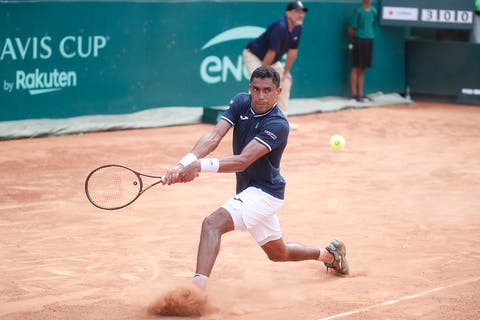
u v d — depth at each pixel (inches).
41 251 719.1
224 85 1723.7
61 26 1433.3
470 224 864.9
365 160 1258.0
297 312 568.7
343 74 1975.9
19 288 611.8
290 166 1187.9
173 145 1339.8
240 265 690.2
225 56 1716.3
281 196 589.9
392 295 613.9
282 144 573.9
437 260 721.6
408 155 1316.4
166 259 703.1
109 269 668.7
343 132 1555.1
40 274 649.6
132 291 608.7
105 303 578.6
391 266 698.8
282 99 1517.0
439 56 2063.2
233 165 556.1
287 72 1509.6
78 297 593.0
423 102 2087.8
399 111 1893.5
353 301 597.3
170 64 1616.6
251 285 634.8
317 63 1911.9
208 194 979.3
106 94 1519.4
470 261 720.3
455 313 570.9
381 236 805.9
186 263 692.1
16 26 1373.0
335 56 1951.3
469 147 1416.1
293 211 904.3
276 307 579.8
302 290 624.7
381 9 1998.0
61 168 1114.7
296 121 1689.2
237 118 589.0
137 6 1540.4
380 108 1942.7
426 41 2075.5
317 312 569.6
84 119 1476.4
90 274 653.3
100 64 1501.0
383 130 1598.2
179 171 550.6
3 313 553.3
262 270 677.3
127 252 722.8
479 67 2010.3
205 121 1606.8
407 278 662.5
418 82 2102.6
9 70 1374.3
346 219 872.9
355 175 1131.9
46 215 854.5
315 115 1790.1
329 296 609.0
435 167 1213.1
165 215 868.0
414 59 2100.1
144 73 1574.8
